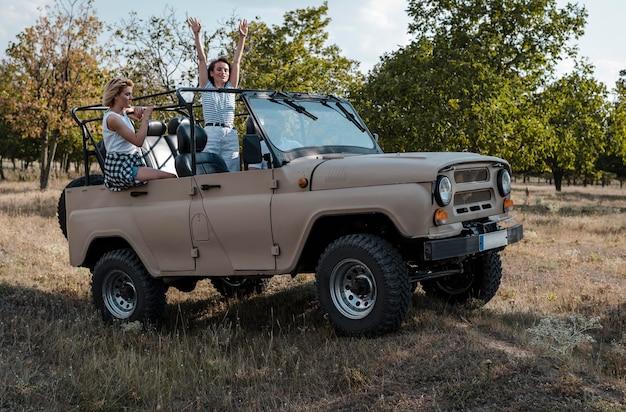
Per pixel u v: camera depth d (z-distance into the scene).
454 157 5.33
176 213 6.02
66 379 4.81
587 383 4.33
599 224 17.16
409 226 4.92
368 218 5.35
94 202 6.74
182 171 6.06
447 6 22.78
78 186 7.13
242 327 6.32
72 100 30.12
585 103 27.55
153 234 6.19
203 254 5.94
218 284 7.70
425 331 5.32
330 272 5.35
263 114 5.79
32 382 4.81
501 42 22.47
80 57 29.73
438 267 6.11
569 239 13.63
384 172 5.09
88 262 6.98
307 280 8.37
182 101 5.86
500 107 20.09
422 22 23.84
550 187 64.25
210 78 7.12
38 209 18.38
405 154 5.63
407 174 5.02
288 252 5.44
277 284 8.25
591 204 30.45
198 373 4.94
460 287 6.56
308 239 5.38
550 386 4.21
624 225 16.91
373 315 5.14
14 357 5.32
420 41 23.38
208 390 4.72
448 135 20.69
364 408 4.17
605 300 7.09
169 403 4.50
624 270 9.55
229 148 6.87
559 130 24.97
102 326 6.30
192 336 6.01
